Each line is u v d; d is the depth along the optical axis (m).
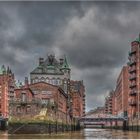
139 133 144.62
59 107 148.38
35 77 189.00
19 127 111.00
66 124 172.00
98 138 102.81
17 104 111.69
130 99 184.50
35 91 139.38
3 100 191.75
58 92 144.25
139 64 176.00
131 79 182.00
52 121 124.44
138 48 177.00
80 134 131.00
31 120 111.50
